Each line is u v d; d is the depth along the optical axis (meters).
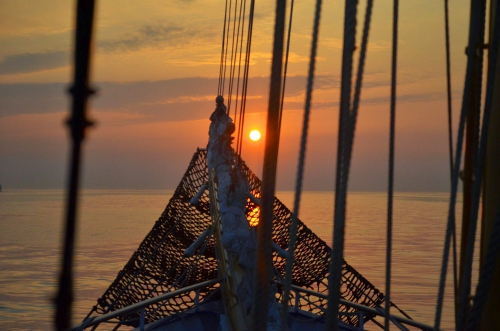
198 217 13.67
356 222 113.38
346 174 2.65
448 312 26.78
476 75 3.32
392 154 3.50
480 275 2.42
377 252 56.28
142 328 9.36
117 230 88.75
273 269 8.82
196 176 13.84
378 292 12.78
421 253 55.97
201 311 10.47
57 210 172.88
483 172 3.23
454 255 3.63
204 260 13.37
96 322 8.08
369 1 2.78
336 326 2.62
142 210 173.25
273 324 7.36
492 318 3.05
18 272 42.81
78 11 1.41
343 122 2.66
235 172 8.05
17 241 71.19
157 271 13.62
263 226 2.38
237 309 7.22
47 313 28.03
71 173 1.46
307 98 2.83
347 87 2.57
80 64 1.43
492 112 3.12
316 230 82.25
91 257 53.06
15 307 29.48
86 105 1.45
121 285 13.41
